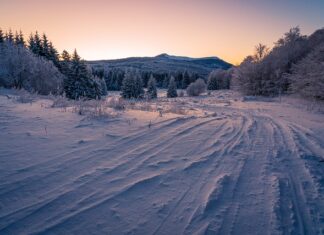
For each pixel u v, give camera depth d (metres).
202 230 2.56
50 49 47.75
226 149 5.26
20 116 6.78
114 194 3.12
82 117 7.19
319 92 19.94
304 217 2.90
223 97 33.84
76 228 2.46
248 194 3.36
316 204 3.20
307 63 23.73
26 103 9.86
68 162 3.92
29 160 3.84
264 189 3.53
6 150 4.14
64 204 2.83
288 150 5.43
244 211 2.95
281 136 6.79
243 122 8.96
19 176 3.32
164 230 2.54
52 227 2.44
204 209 2.93
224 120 9.04
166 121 7.62
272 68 30.86
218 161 4.53
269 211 2.97
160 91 83.75
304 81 22.38
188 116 9.02
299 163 4.64
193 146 5.30
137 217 2.72
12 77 27.19
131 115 8.21
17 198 2.86
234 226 2.66
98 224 2.55
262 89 30.86
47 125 5.98
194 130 6.80
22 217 2.54
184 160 4.45
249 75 33.03
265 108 16.48
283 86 29.50
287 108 16.30
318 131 7.80
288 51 30.80
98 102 10.53
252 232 2.57
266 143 5.95
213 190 3.38
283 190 3.53
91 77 37.47
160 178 3.67
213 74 72.00
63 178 3.41
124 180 3.51
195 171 4.02
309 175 4.09
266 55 32.81
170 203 3.03
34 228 2.40
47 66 29.91
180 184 3.54
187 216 2.79
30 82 27.78
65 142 4.82
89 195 3.05
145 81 100.31
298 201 3.25
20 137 4.88
